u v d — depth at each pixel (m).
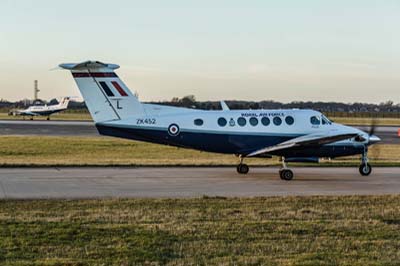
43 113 161.25
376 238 15.89
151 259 13.54
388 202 23.19
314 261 13.35
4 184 28.95
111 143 63.72
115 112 33.62
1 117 167.75
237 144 34.12
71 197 24.48
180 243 15.18
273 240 15.62
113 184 29.39
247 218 19.00
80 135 77.81
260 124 34.31
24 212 20.08
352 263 13.20
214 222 18.19
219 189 27.84
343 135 32.94
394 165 40.97
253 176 33.81
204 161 43.41
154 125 33.56
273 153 33.28
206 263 13.24
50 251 14.20
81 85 33.41
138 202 22.84
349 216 19.47
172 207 21.61
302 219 18.88
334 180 32.09
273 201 23.36
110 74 33.53
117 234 16.19
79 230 16.62
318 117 35.03
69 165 38.50
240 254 14.09
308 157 33.75
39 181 30.31
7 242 15.05
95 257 13.67
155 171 35.94
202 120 33.81
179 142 33.88
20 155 48.84
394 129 108.88
